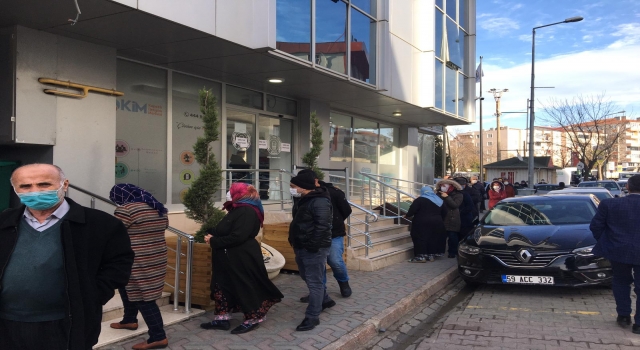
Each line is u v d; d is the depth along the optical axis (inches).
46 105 241.4
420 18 502.3
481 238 289.9
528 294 279.1
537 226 295.4
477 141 4650.6
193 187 237.5
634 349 184.1
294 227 197.3
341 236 244.5
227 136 381.4
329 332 194.9
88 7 213.3
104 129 268.4
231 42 271.9
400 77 462.9
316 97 445.7
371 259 327.3
